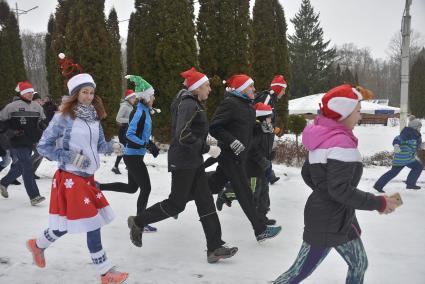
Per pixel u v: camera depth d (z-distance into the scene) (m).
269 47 14.36
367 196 2.33
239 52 12.25
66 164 3.12
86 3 11.84
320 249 2.49
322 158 2.40
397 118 32.19
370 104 30.69
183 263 3.79
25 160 5.59
